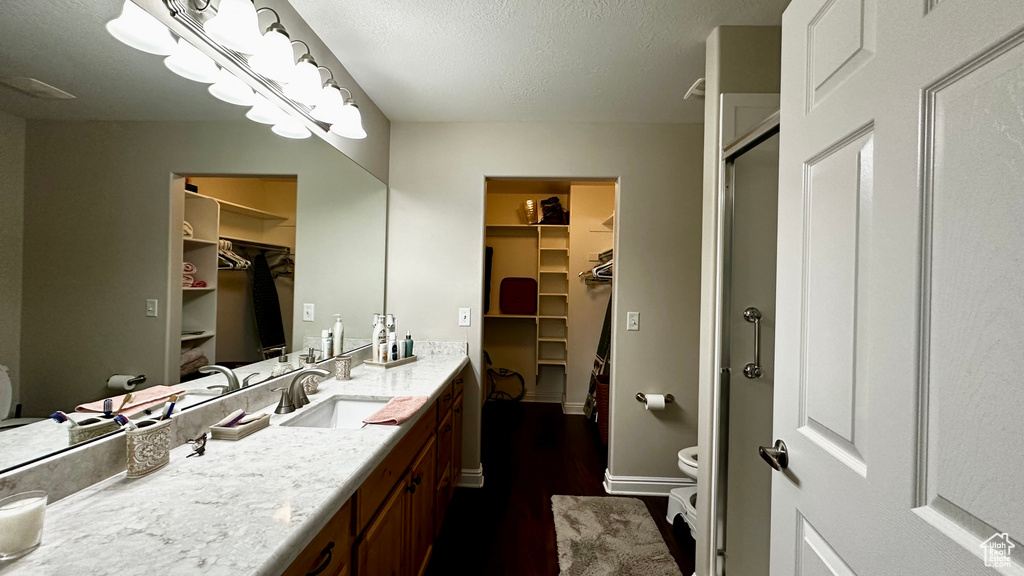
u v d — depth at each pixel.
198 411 1.25
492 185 4.42
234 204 1.43
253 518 0.80
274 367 1.69
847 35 0.74
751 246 1.65
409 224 2.74
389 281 2.74
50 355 0.87
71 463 0.89
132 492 0.90
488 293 4.48
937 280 0.54
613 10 1.62
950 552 0.51
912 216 0.58
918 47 0.58
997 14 0.47
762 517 1.66
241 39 1.17
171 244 1.18
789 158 0.94
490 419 4.03
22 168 0.82
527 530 2.19
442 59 1.98
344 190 2.18
